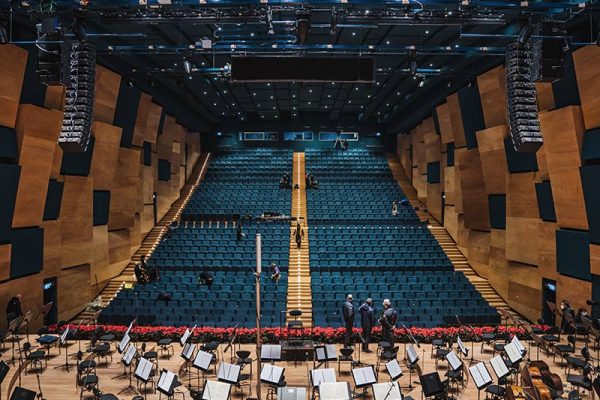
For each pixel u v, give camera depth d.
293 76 10.44
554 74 10.88
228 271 20.33
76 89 13.27
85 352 12.85
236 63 10.48
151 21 11.65
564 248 15.02
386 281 19.19
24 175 13.98
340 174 31.91
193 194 28.94
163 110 25.44
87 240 17.53
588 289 14.18
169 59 19.30
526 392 8.89
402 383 10.99
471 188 20.69
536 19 11.31
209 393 8.01
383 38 17.05
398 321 15.91
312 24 12.48
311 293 18.08
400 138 33.72
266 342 13.84
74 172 17.00
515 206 17.66
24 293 14.36
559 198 14.95
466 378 10.98
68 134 13.16
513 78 12.41
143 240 23.75
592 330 11.73
